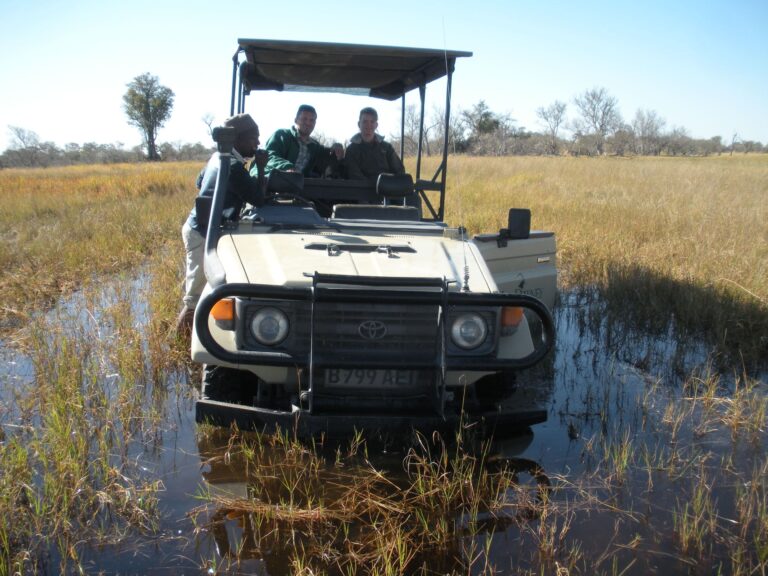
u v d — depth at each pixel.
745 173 26.70
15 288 7.70
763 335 6.16
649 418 4.71
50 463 3.77
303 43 5.41
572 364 5.81
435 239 4.84
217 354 3.70
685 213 12.94
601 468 4.01
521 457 4.15
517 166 28.34
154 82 64.50
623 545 3.24
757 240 10.03
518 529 3.38
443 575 3.01
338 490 3.71
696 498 3.55
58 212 14.69
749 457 4.15
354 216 5.39
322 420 3.86
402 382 4.02
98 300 7.15
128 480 3.58
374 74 6.70
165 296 6.95
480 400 4.68
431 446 4.19
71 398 4.45
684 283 7.57
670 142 69.12
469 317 3.95
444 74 6.28
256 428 3.94
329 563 3.07
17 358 5.62
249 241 4.49
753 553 3.18
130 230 12.03
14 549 3.09
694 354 6.00
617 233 10.62
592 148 64.62
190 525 3.36
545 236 5.63
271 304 3.83
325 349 3.86
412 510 3.52
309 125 6.47
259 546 3.19
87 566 3.02
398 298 3.75
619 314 7.07
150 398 4.86
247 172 5.03
